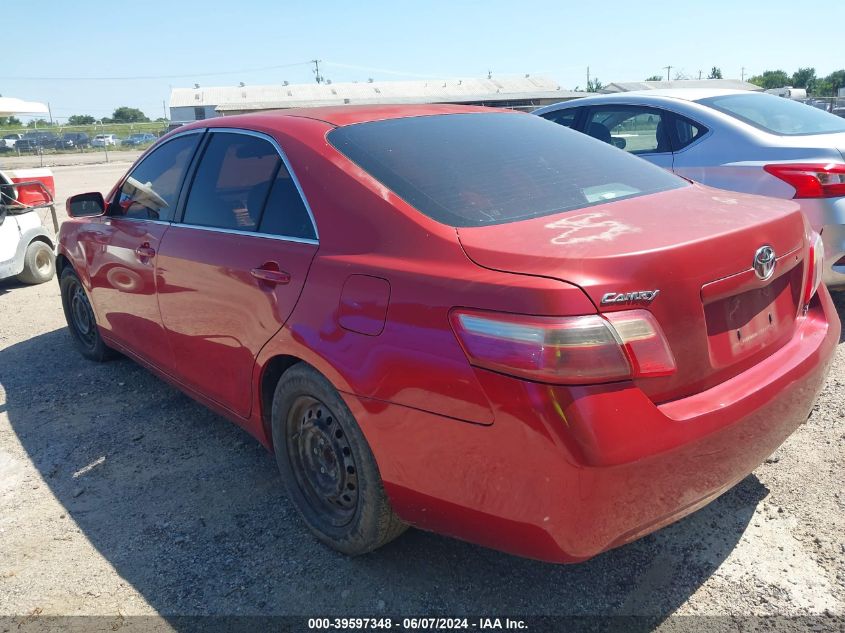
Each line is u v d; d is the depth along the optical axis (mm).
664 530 2740
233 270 2891
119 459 3559
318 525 2734
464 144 2826
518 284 1940
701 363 2100
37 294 7293
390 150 2682
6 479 3418
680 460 1992
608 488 1884
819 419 3504
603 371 1859
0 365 5020
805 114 5602
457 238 2209
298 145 2805
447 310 2051
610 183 2734
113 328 4238
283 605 2465
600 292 1892
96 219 4285
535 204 2447
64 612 2473
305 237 2639
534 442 1884
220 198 3176
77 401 4301
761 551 2582
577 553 1970
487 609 2395
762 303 2369
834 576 2436
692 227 2201
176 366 3555
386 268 2258
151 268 3529
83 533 2941
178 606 2482
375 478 2387
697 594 2398
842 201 4438
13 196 7535
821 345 2547
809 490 2918
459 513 2137
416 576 2578
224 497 3160
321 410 2590
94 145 55562
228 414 3232
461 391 2002
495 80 67625
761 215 2393
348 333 2328
